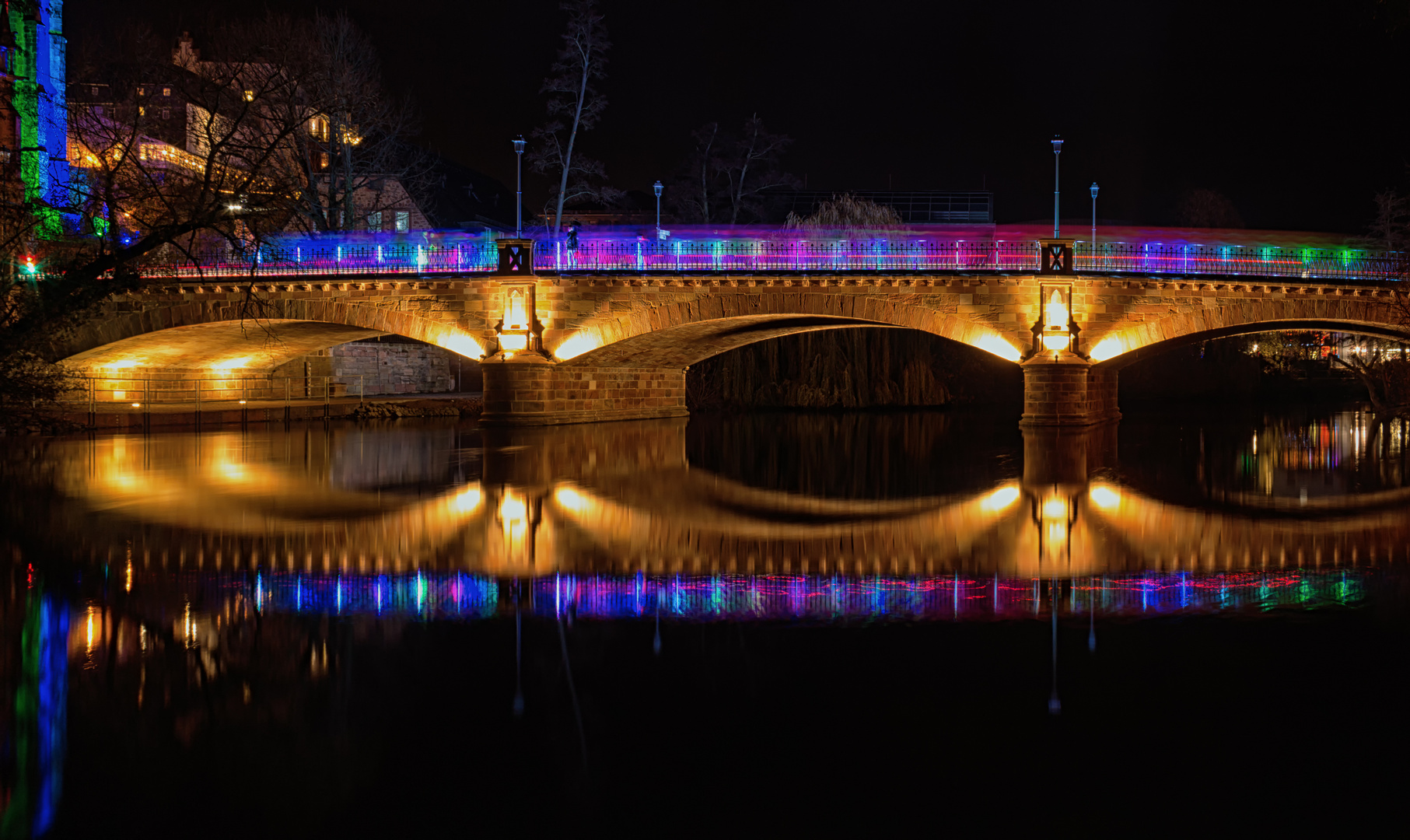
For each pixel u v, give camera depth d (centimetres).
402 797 650
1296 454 3125
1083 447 3388
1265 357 7700
